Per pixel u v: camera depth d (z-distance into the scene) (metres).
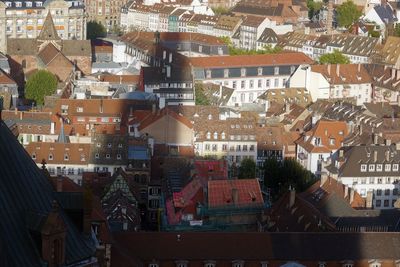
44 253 138.25
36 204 144.12
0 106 143.12
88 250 149.50
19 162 144.38
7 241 135.88
